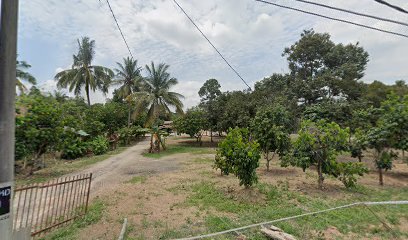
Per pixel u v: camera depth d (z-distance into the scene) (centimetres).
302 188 803
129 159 1515
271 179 942
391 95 884
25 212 590
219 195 725
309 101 2356
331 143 777
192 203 656
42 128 969
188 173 1070
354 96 2253
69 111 1599
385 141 827
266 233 443
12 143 247
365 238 445
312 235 450
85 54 2777
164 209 612
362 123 1112
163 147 2014
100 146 1722
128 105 2948
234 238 440
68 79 2739
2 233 234
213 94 5412
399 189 798
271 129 1044
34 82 2039
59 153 1520
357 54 2808
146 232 477
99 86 2970
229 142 769
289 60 3075
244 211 596
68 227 499
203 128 2417
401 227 494
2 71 239
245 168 720
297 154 820
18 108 927
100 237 455
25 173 1052
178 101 2156
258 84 3294
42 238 448
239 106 2012
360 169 752
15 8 250
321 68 2922
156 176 1012
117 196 724
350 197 706
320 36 2783
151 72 2127
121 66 3025
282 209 599
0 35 240
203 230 476
